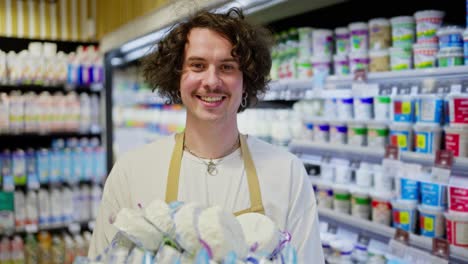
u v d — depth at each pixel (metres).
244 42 1.42
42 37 4.39
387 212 2.21
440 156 1.84
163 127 4.91
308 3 2.38
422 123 1.98
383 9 2.74
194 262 0.97
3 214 4.07
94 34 4.54
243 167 1.53
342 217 2.42
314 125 2.59
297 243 1.49
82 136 4.62
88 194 4.46
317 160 2.55
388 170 2.07
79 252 4.21
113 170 1.61
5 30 4.25
